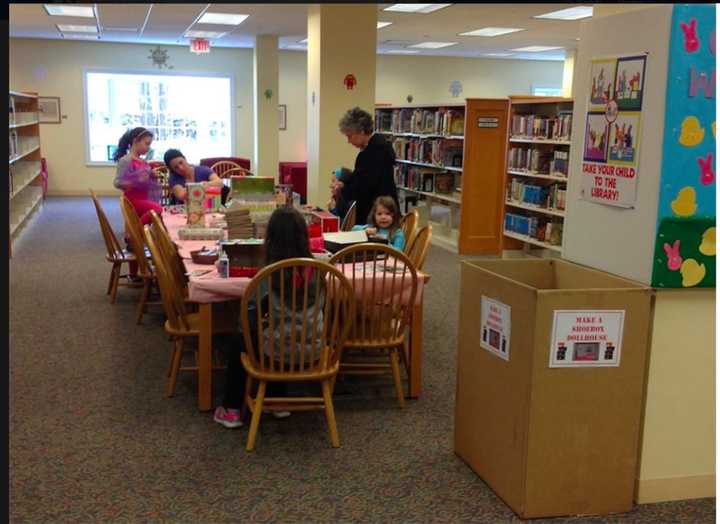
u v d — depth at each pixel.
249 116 14.24
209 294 3.11
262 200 4.68
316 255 3.38
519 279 2.84
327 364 2.91
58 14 9.43
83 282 5.89
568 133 6.46
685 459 2.58
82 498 2.53
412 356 3.47
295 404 3.15
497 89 15.95
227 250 3.16
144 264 4.63
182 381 3.68
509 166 7.43
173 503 2.51
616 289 2.35
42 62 12.85
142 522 2.38
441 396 3.56
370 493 2.60
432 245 8.33
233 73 14.02
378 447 2.97
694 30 2.26
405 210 9.16
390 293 3.21
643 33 2.37
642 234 2.43
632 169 2.47
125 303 5.23
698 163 2.34
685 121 2.30
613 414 2.43
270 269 2.70
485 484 2.68
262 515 2.45
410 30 10.95
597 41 2.62
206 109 14.01
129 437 3.02
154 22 10.26
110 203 11.90
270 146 12.33
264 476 2.71
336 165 7.31
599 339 2.35
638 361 2.42
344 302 2.86
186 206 4.60
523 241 7.38
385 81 15.28
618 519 2.47
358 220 4.96
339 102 7.22
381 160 4.88
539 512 2.44
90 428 3.09
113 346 4.23
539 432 2.38
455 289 6.00
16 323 4.66
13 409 3.28
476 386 2.71
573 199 2.82
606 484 2.48
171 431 3.08
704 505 2.57
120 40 12.88
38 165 10.45
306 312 2.81
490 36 11.62
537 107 7.42
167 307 3.32
